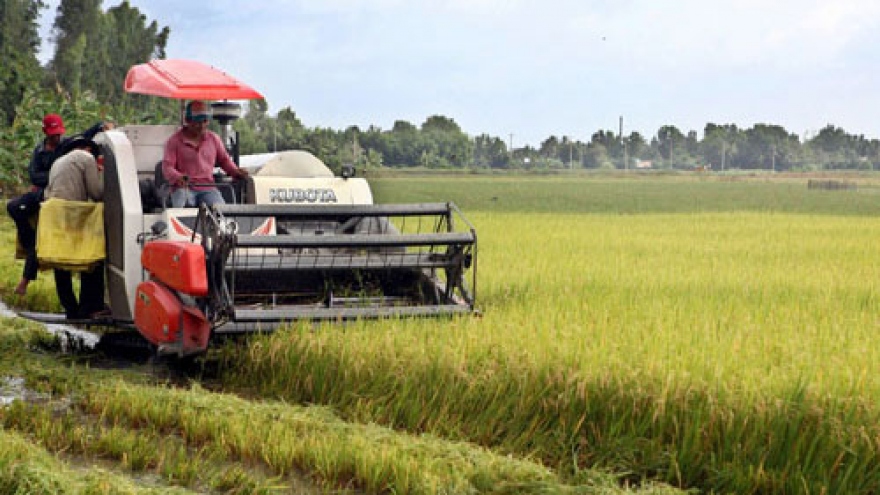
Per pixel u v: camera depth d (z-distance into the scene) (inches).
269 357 330.0
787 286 485.4
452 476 239.8
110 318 388.2
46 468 230.5
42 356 372.8
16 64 1961.1
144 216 365.7
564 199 2188.7
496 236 819.4
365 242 341.7
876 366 273.1
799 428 249.0
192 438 273.4
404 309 348.2
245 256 354.3
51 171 390.0
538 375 285.7
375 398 301.9
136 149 417.4
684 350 284.7
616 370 274.4
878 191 3233.3
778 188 3538.4
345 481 246.2
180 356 338.0
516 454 270.4
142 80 391.2
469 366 297.0
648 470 256.5
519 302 387.5
